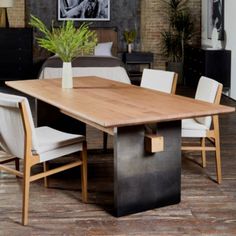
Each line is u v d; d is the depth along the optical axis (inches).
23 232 118.6
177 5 407.2
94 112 121.1
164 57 421.4
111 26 417.7
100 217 127.6
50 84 173.8
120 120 111.8
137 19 419.8
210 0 375.9
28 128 120.7
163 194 133.8
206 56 332.5
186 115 120.3
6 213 130.7
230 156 187.6
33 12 407.5
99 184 155.0
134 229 119.9
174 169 134.6
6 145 129.9
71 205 136.6
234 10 320.8
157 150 126.3
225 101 319.9
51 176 163.8
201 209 132.9
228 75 334.0
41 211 132.0
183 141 210.4
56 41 160.9
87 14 413.1
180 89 372.5
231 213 130.3
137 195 129.1
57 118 173.6
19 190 148.6
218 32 352.8
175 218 126.6
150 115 117.5
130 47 406.6
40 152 125.3
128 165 126.1
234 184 154.3
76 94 150.7
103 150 196.5
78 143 135.3
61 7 409.4
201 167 172.7
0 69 386.9
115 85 172.7
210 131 153.3
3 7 375.9
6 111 123.3
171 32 414.9
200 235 116.5
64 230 119.6
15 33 383.6
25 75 390.9
